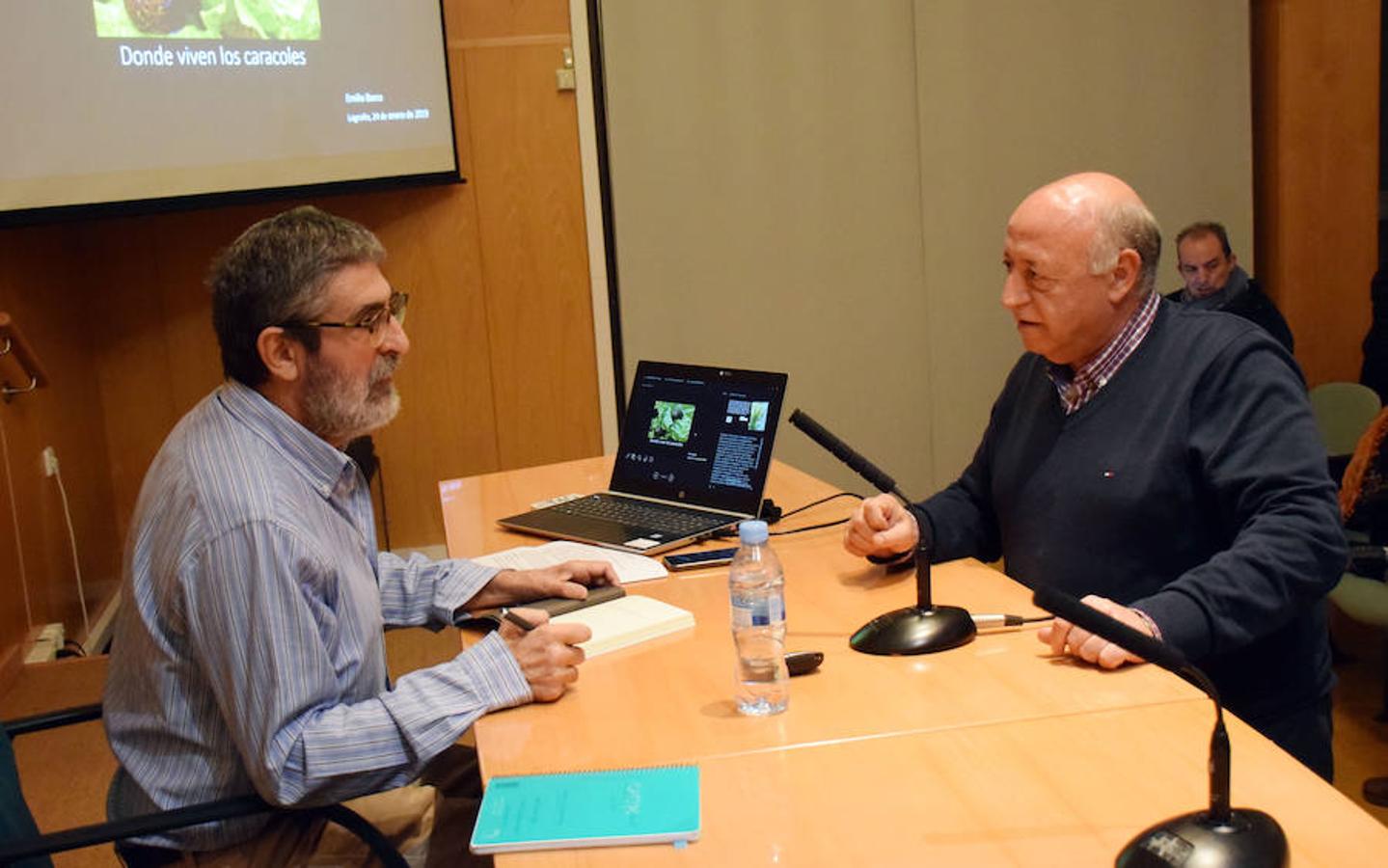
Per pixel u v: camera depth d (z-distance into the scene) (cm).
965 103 526
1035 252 194
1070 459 200
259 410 162
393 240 488
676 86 501
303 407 164
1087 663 155
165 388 478
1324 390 390
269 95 430
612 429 512
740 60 505
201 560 149
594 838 119
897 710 145
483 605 193
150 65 404
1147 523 192
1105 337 197
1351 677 354
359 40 446
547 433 507
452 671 154
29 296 395
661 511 236
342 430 167
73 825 279
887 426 539
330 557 156
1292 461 179
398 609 195
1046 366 213
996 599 184
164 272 473
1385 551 295
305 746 145
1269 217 552
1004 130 530
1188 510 190
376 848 147
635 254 506
